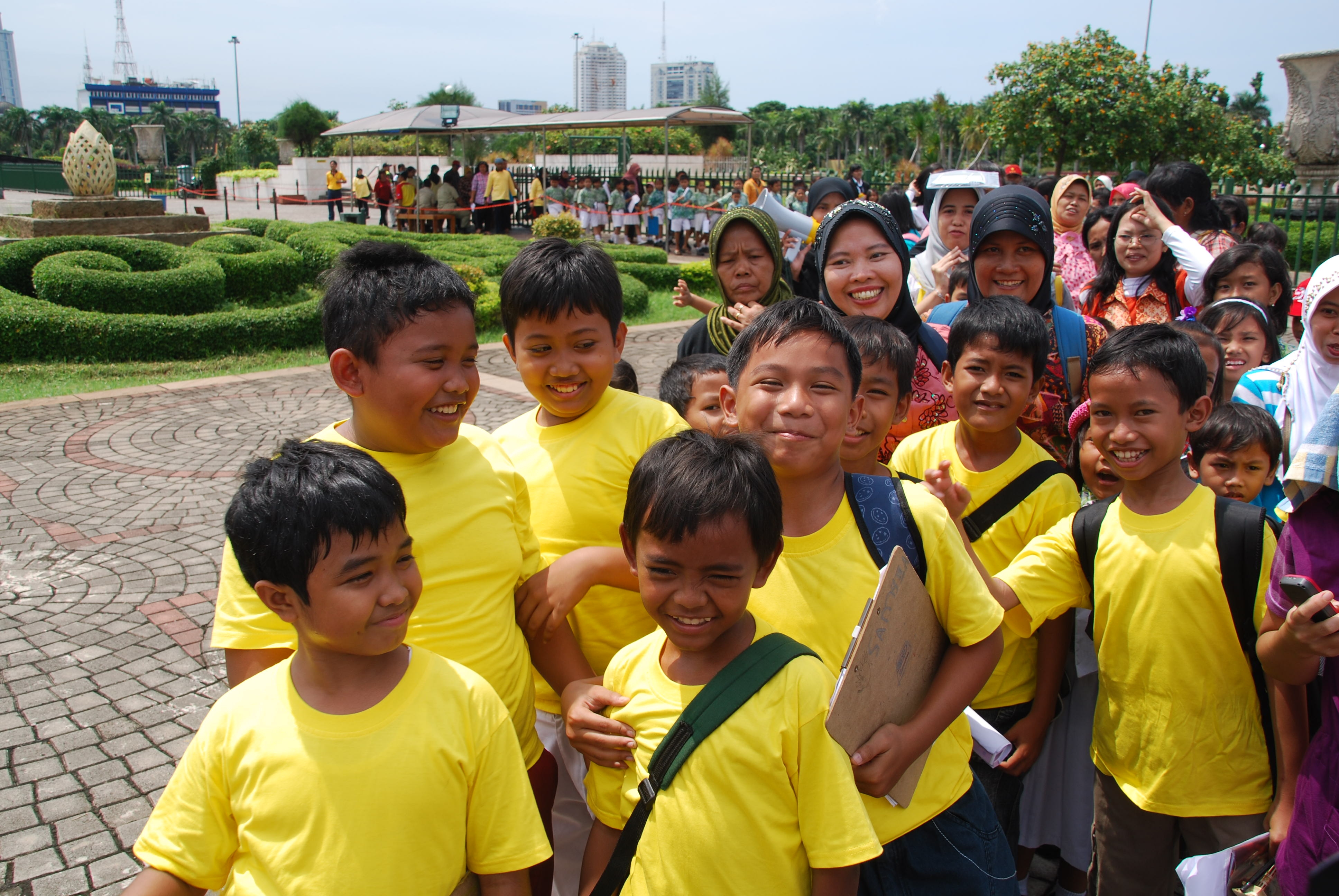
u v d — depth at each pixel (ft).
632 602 7.51
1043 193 30.17
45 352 32.22
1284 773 6.63
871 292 10.05
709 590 5.19
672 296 49.37
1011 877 6.63
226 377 30.71
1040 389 9.77
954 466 8.84
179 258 42.93
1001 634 6.15
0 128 256.11
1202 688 7.00
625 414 7.68
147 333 33.17
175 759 11.39
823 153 213.87
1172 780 7.13
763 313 6.23
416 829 4.99
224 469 21.86
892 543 5.93
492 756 5.36
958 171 16.01
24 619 14.79
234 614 5.93
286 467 4.95
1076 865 8.88
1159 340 7.04
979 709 8.12
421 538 6.09
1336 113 37.06
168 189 139.85
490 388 29.86
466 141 106.63
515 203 80.64
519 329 7.32
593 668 7.64
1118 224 15.48
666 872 5.27
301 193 120.26
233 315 35.27
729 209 12.24
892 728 5.57
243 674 5.92
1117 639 7.34
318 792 4.91
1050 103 53.62
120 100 448.65
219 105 469.16
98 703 12.53
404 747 5.01
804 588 6.03
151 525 18.56
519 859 5.37
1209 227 17.72
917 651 5.70
